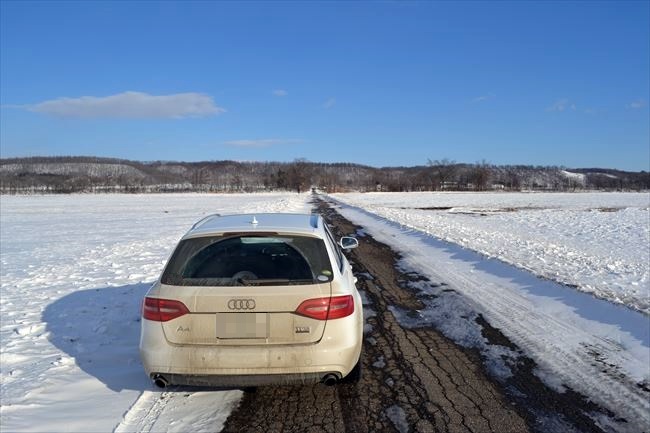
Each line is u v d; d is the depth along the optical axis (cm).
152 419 354
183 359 338
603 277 889
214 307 342
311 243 390
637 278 886
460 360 477
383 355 492
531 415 362
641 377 435
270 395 396
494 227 2088
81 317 649
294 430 339
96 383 425
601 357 486
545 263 1034
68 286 869
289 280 355
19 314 678
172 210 3834
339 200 5825
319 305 348
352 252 1262
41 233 2080
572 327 589
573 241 1592
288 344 343
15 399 392
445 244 1365
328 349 344
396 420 353
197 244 384
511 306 694
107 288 838
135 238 1764
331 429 340
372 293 780
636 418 358
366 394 398
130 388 412
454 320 621
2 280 963
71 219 2966
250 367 337
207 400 387
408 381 425
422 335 560
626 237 1730
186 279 359
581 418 358
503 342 533
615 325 587
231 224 419
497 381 425
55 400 390
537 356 489
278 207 3478
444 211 3447
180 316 343
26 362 483
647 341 527
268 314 343
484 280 885
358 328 375
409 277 917
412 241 1513
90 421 352
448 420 354
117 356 497
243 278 356
